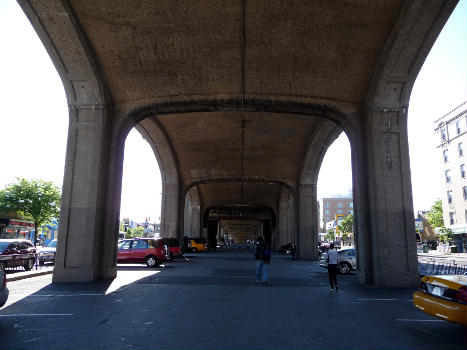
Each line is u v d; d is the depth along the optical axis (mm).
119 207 15164
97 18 12320
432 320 7430
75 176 13984
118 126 15016
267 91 15156
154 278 14477
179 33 12914
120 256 20203
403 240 13469
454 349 5484
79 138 14258
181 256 28719
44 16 11883
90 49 13203
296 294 10805
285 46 13344
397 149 14125
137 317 7422
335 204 130125
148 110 15711
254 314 7828
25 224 38781
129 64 14023
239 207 57812
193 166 31859
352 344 5703
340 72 14188
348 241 89875
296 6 11891
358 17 12156
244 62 14031
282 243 47375
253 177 33094
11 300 9328
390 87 13906
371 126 14227
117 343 5621
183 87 15016
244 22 12484
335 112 15258
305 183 30438
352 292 11445
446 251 44938
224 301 9367
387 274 13109
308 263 25578
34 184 34719
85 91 14227
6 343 5582
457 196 44031
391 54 12727
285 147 28625
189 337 5977
